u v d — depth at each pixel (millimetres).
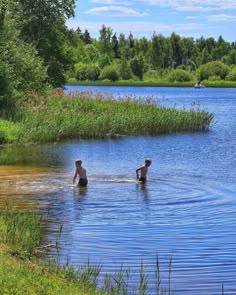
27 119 47344
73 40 89250
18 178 27094
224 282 13680
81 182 25406
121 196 23453
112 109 54031
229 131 54812
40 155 36562
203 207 21703
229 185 26562
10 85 50188
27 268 12945
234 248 16328
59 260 14914
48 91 58031
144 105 56281
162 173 30156
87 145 42844
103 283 13344
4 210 20188
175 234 17797
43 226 18438
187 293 12992
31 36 81375
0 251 13867
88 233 17750
